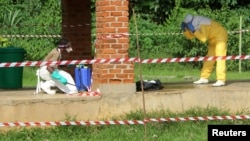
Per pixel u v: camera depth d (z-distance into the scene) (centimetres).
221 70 1778
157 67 3262
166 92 1612
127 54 1591
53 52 1642
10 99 1525
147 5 3731
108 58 1583
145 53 3325
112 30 1583
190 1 3575
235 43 3259
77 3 2033
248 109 1638
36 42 3312
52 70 1633
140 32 3353
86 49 2042
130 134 1448
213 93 1634
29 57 3294
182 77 2819
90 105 1562
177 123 1526
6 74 1848
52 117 1537
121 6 1584
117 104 1580
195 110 1599
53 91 1641
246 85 1789
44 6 3544
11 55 1834
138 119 1541
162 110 1596
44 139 1437
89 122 1388
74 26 2031
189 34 1786
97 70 1628
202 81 1862
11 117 1517
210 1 3597
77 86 1681
